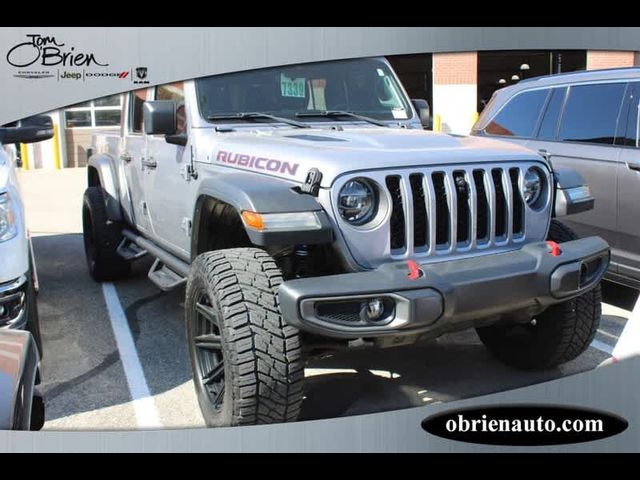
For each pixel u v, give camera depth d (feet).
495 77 54.13
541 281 10.62
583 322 12.73
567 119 18.66
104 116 53.26
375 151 10.96
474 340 15.87
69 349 15.93
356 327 9.57
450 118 52.54
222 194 11.02
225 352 10.02
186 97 14.11
